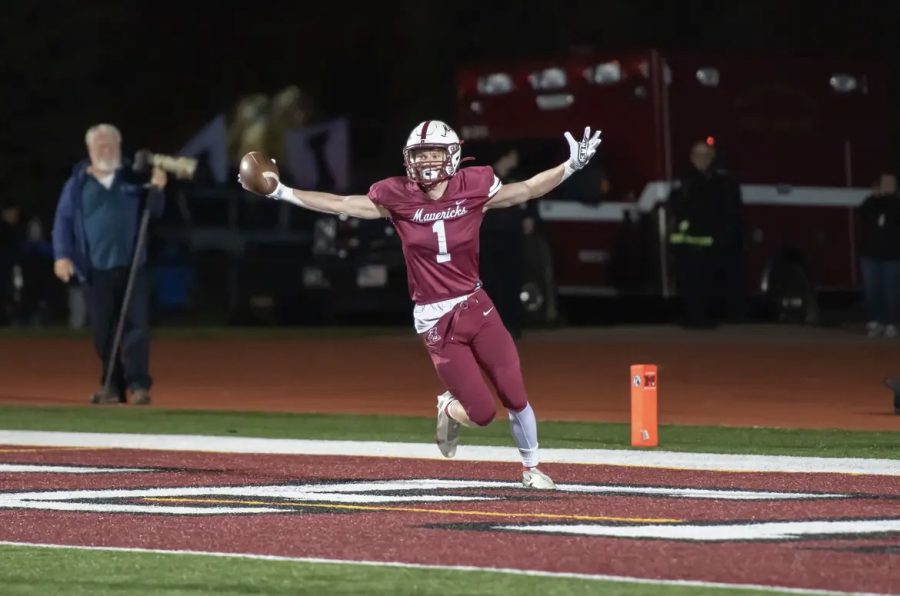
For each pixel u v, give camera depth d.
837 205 75.94
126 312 46.50
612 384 53.19
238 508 27.38
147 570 22.05
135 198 46.31
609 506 27.30
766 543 23.59
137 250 46.12
